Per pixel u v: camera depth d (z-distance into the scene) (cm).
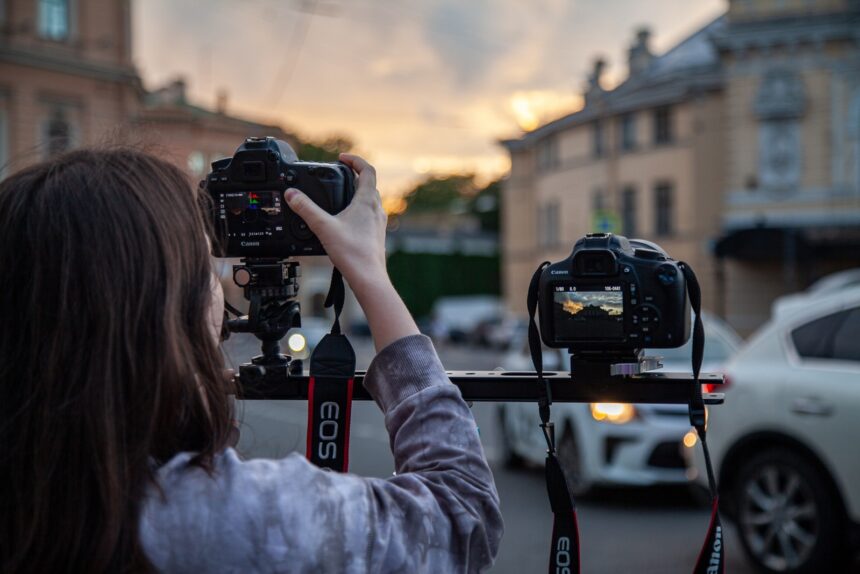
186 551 90
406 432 105
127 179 99
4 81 2217
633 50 3450
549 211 3856
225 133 3089
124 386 93
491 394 137
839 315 457
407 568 94
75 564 89
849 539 427
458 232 6531
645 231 3197
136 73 2458
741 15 2612
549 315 135
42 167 101
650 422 638
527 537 555
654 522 602
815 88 2559
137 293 95
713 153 2948
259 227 123
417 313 5181
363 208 118
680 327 132
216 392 101
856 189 2523
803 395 448
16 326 95
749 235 2594
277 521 91
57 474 91
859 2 2483
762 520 466
